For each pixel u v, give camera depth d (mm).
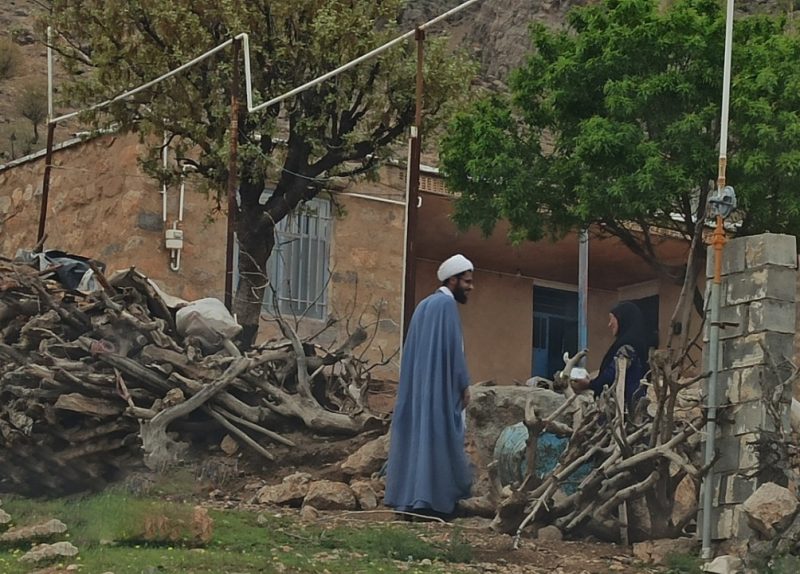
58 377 16656
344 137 27188
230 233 23094
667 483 14594
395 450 14828
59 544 12305
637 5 26734
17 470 16609
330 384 19156
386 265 31672
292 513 15281
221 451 17703
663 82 25859
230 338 18484
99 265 19797
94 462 16859
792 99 25797
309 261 30812
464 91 27766
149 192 29062
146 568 11633
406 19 61750
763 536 13344
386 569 12680
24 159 32031
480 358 35594
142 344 17562
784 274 14469
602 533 14648
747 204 25531
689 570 13391
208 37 26422
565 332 37312
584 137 25859
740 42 27156
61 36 29859
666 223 27328
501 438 15578
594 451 14758
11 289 18391
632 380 16391
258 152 26031
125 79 27062
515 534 14477
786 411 14266
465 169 27688
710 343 14625
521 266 35969
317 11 26688
